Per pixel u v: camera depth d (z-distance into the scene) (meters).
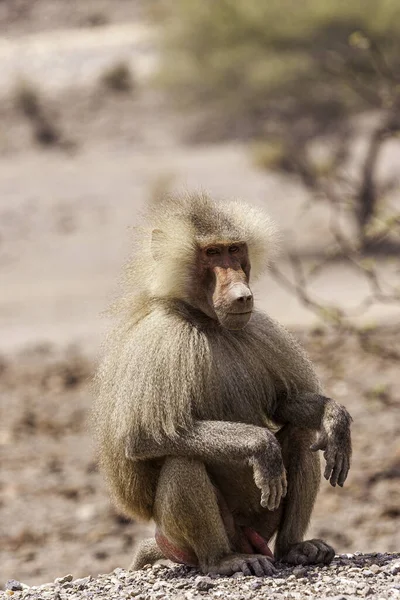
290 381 10.24
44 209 55.31
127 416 9.52
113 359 10.12
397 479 18.55
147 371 9.52
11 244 50.72
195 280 10.20
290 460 10.18
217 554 9.73
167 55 51.25
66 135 72.25
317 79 45.81
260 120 54.31
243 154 63.09
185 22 49.03
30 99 75.38
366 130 50.09
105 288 41.12
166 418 9.41
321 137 51.66
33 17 82.81
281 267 43.78
